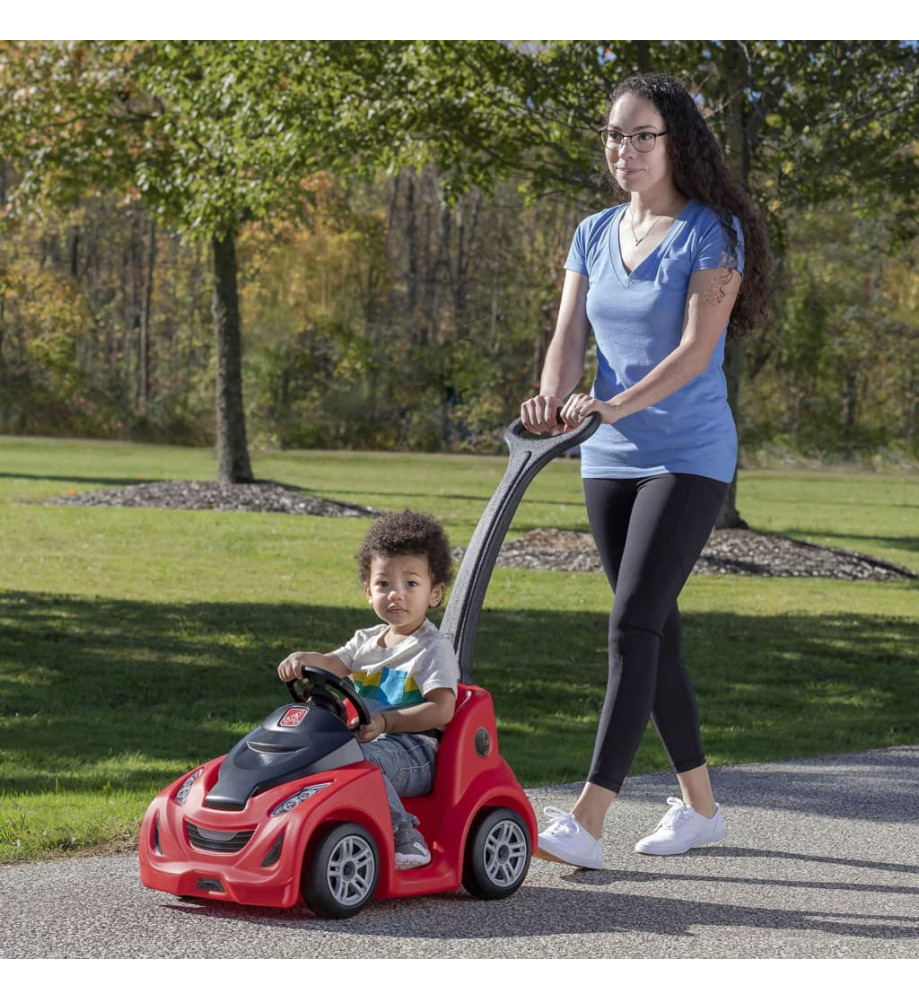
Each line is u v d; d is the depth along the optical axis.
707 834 4.92
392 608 4.18
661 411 4.54
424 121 17.73
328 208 44.38
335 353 50.16
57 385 54.59
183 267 61.75
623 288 4.65
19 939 3.68
